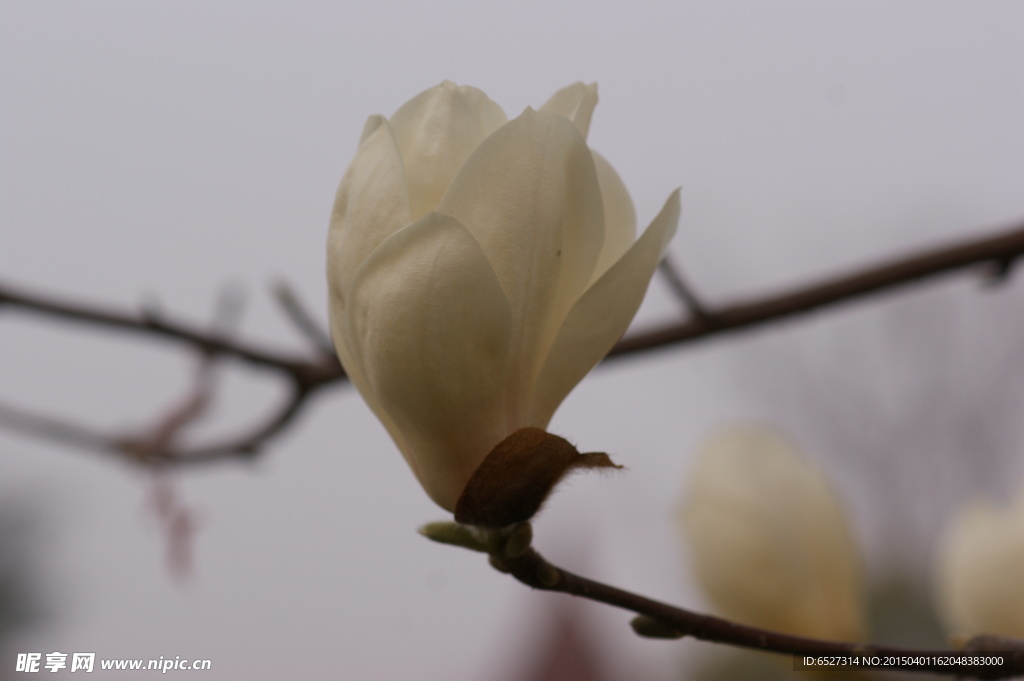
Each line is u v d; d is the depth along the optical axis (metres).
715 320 0.81
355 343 0.62
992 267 0.81
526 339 0.62
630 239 0.64
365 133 0.63
